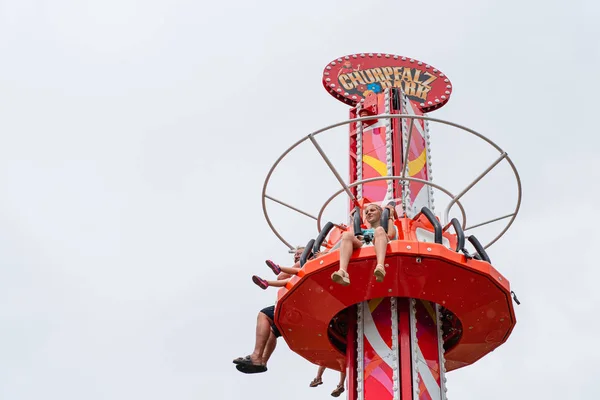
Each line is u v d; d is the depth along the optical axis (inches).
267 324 880.9
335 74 1071.6
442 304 816.9
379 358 813.2
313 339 869.2
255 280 821.2
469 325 840.9
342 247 772.6
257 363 868.6
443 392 815.1
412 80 1077.8
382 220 802.2
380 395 797.9
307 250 836.0
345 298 815.1
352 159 982.4
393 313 823.7
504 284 804.6
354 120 826.8
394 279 792.9
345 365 904.9
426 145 986.7
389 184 921.5
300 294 816.9
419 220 856.3
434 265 780.0
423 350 820.0
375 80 1071.0
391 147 943.7
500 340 863.7
